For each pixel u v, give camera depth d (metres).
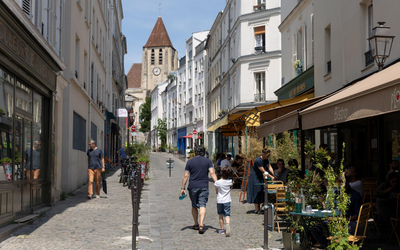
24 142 8.77
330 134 14.64
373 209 8.45
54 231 7.72
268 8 29.00
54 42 11.61
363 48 11.49
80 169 16.94
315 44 15.48
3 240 6.88
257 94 29.58
